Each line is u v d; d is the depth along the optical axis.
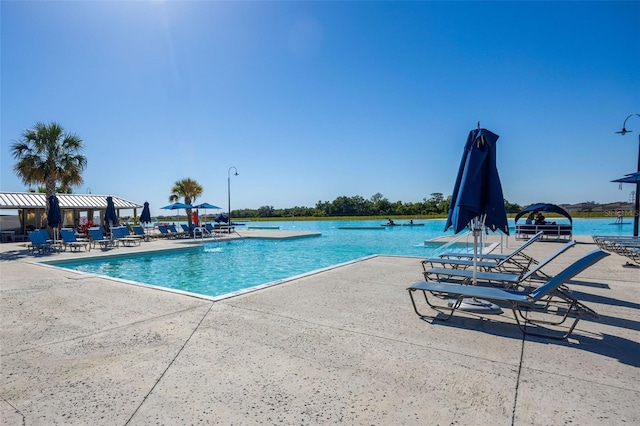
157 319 4.59
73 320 4.59
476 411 2.38
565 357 3.28
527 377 2.88
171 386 2.79
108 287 6.66
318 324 4.31
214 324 4.34
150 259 14.03
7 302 5.57
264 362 3.23
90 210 27.94
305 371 3.04
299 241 21.89
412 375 2.94
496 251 12.07
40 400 2.60
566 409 2.39
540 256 10.37
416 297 5.60
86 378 2.95
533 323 4.29
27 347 3.66
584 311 3.77
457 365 3.13
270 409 2.44
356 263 9.03
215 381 2.87
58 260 11.72
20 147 16.73
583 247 12.96
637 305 5.02
